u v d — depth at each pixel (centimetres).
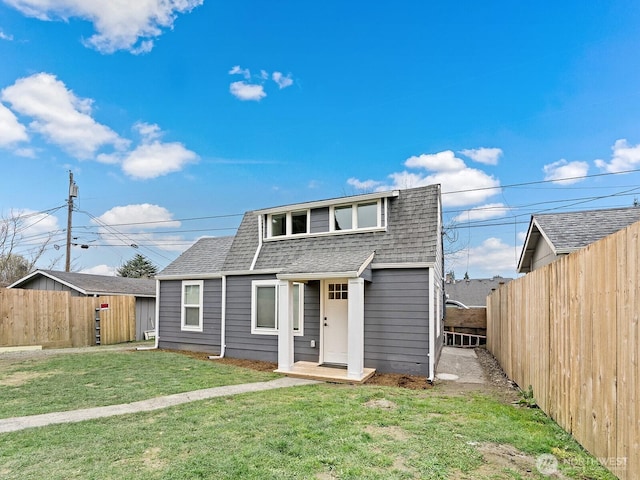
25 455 371
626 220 922
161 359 979
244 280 1070
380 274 872
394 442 402
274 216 1119
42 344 1199
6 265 2217
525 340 657
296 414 502
